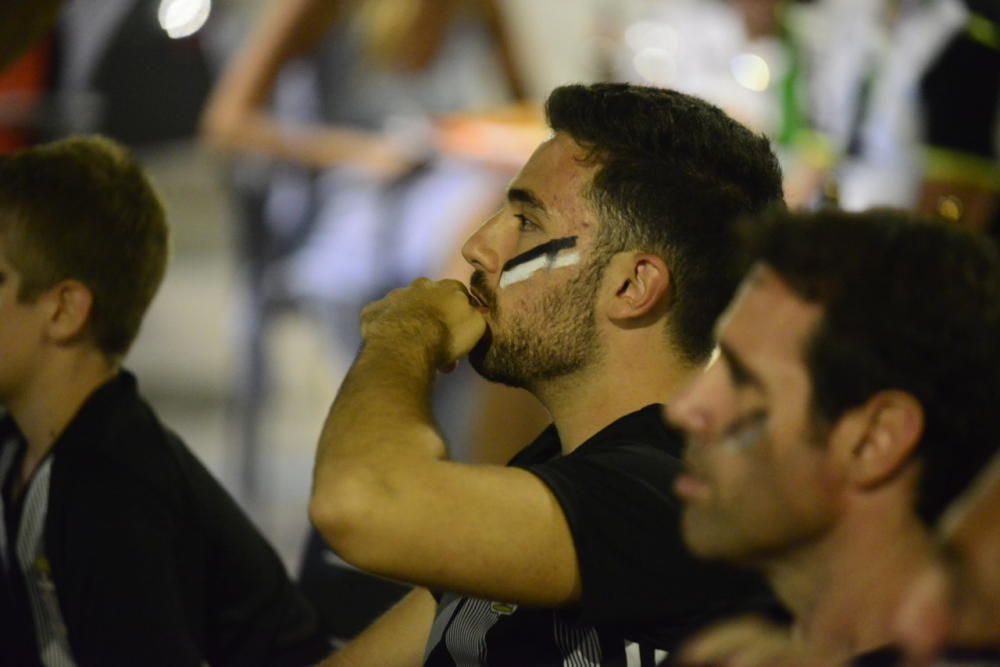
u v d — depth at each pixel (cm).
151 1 1131
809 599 304
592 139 433
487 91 1111
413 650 464
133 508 508
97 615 502
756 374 305
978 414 295
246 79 1116
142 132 1155
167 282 1708
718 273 425
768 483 303
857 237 305
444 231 1043
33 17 588
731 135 436
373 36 1084
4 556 534
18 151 556
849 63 873
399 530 368
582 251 427
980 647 250
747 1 918
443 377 973
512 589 377
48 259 531
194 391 1420
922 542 294
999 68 856
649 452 402
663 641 386
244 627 538
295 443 1324
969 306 297
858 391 296
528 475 387
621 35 1014
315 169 1103
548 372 434
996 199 866
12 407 544
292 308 1148
